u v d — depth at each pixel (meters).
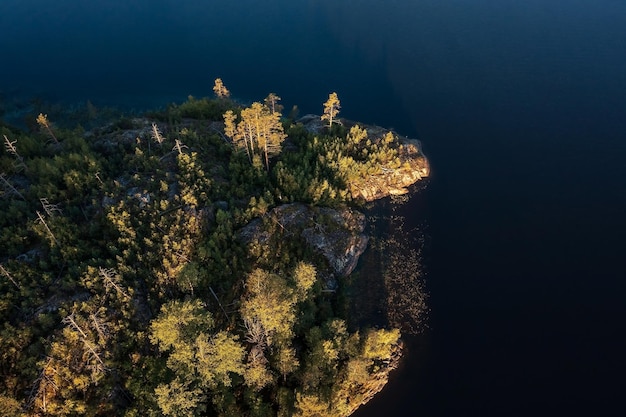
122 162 72.56
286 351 53.19
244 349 53.44
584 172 91.25
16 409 44.62
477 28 146.62
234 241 64.38
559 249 76.81
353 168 81.44
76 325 47.38
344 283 69.00
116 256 56.53
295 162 80.69
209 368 48.91
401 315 67.12
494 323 66.81
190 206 64.69
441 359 62.75
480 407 58.25
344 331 57.28
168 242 59.44
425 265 74.12
